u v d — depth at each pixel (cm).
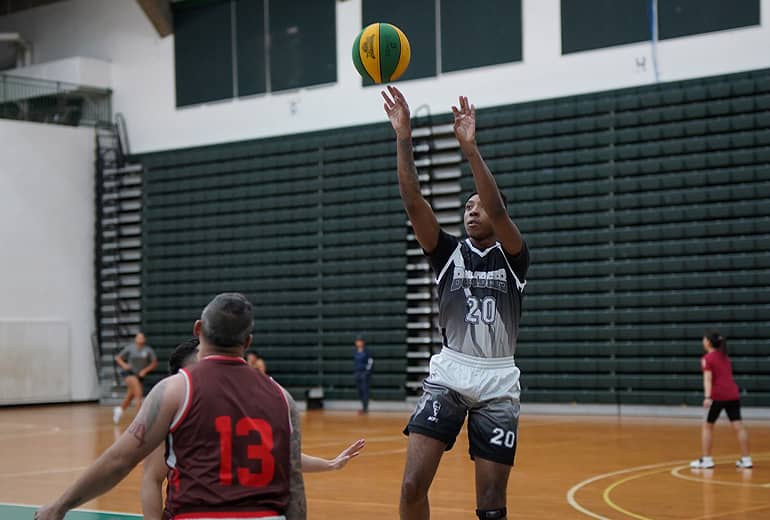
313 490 1120
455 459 1405
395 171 2386
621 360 2080
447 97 2339
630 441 1587
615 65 2139
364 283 2408
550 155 2188
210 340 403
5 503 1049
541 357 2166
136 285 2756
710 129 2023
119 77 2825
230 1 2653
